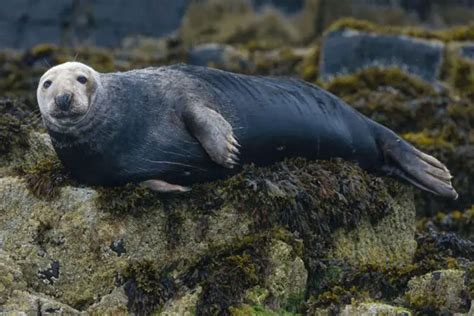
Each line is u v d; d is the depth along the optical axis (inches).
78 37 2687.0
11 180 1380.4
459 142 1939.0
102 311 1301.7
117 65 2250.2
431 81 2169.0
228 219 1369.3
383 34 2186.3
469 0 2935.5
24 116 1595.7
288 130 1432.1
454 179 1850.4
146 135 1353.3
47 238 1342.3
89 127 1338.6
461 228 1700.3
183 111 1363.2
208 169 1373.0
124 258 1332.4
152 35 2714.1
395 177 1518.2
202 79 1406.3
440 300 1314.0
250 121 1407.5
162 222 1353.3
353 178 1449.3
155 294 1314.0
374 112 1982.0
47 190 1362.0
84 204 1344.7
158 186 1348.4
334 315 1316.4
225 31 2733.8
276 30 2748.5
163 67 1428.4
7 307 1254.9
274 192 1384.1
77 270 1330.0
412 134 1930.4
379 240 1465.3
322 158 1473.9
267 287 1323.8
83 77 1343.5
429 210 1822.1
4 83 2180.1
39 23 2689.5
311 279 1385.3
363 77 2110.0
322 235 1412.4
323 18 2812.5
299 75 2224.4
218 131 1346.0
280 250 1338.6
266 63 2276.1
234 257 1330.0
